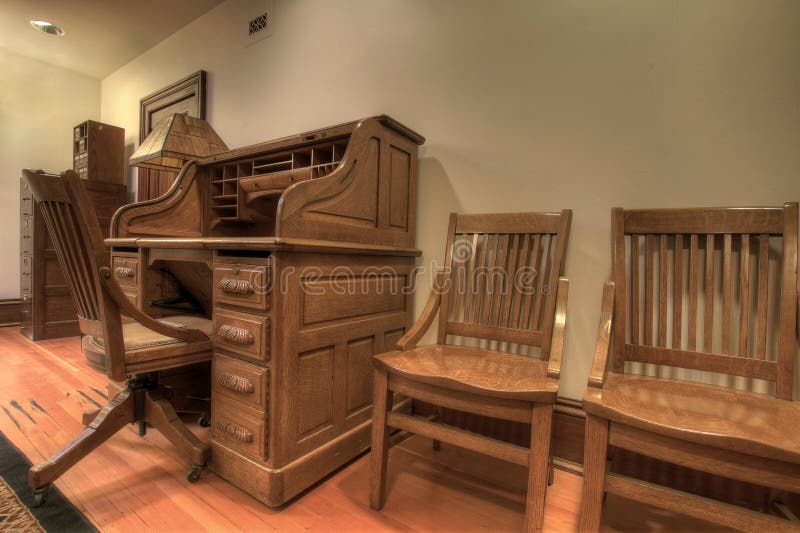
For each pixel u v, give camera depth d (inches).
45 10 113.6
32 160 147.3
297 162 71.9
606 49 54.5
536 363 47.1
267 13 97.6
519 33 61.1
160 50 130.7
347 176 54.9
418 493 50.0
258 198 80.6
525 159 60.7
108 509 44.9
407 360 46.7
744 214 42.0
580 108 56.4
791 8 44.1
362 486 51.0
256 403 46.2
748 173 46.3
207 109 113.4
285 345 45.4
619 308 46.5
